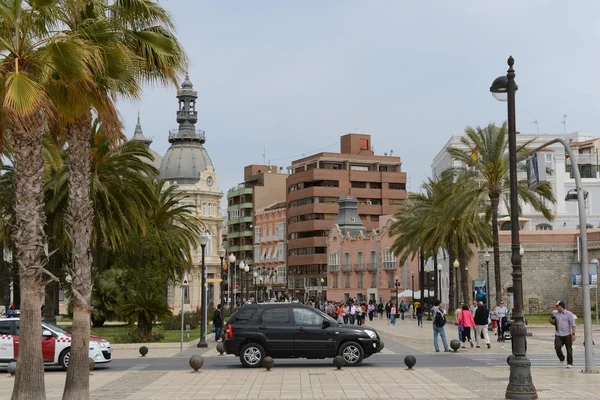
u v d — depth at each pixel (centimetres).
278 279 14412
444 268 8750
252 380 2111
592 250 6900
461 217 4609
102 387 2002
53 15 1545
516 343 1700
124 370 2492
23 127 1470
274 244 14662
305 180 13412
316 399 1727
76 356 1559
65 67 1463
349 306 5484
